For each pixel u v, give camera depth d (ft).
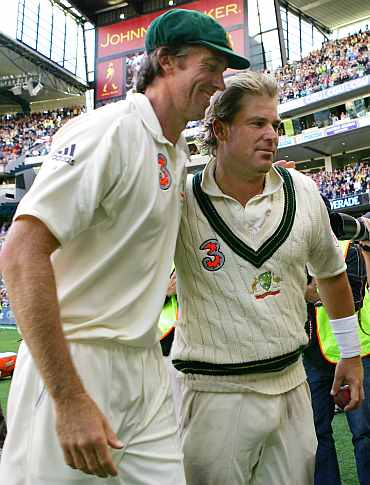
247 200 6.01
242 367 5.86
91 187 4.15
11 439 4.44
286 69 86.84
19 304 3.79
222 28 4.86
